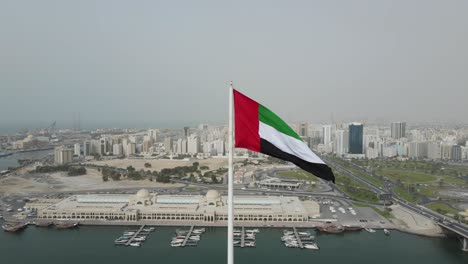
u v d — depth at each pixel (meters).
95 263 195.75
